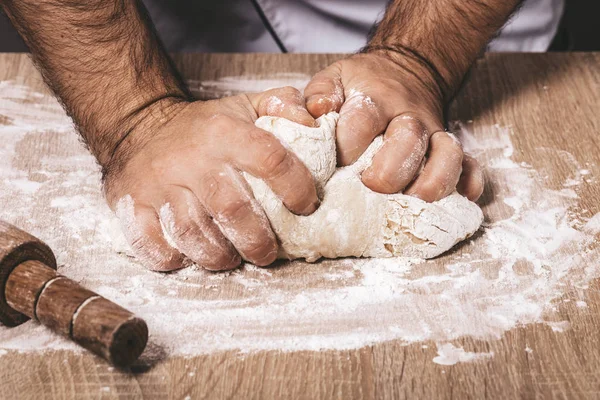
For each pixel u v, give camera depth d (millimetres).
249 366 866
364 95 1064
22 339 900
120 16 1116
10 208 1099
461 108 1324
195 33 1591
